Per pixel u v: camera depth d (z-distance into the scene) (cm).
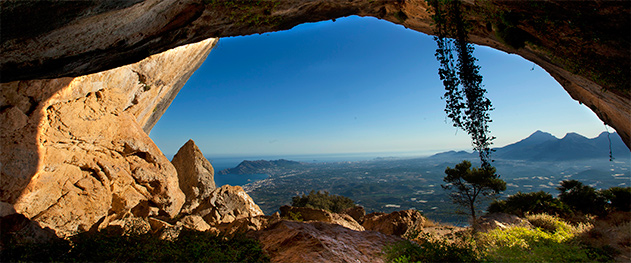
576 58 498
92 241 412
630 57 400
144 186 996
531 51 675
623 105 582
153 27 515
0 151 619
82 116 845
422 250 476
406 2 704
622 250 673
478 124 424
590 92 710
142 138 1060
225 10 563
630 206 1251
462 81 451
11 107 668
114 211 887
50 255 384
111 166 897
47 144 721
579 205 1420
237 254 402
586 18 390
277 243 486
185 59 1402
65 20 379
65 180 749
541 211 1398
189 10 523
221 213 1216
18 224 565
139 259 376
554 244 575
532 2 432
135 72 1096
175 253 386
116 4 385
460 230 1091
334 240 513
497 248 549
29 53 430
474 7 519
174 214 1072
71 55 489
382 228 1175
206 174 1311
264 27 684
